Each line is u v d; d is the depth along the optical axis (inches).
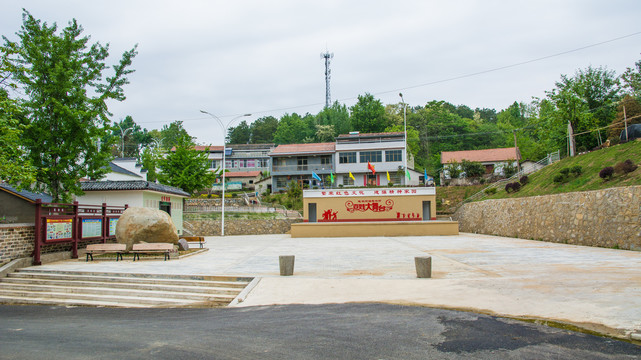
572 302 277.9
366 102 2511.1
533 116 2178.9
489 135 2532.0
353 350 208.4
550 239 826.2
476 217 1283.2
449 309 285.7
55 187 672.4
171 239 665.6
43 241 550.3
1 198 587.5
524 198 962.1
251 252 721.6
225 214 1360.7
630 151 836.6
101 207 687.1
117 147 2659.9
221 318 294.7
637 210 594.6
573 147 1160.2
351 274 451.5
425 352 202.1
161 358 200.7
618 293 294.5
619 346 199.5
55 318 324.8
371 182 1870.1
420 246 797.2
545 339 213.6
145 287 415.2
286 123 3157.0
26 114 622.5
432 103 2721.5
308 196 1305.4
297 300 340.2
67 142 649.6
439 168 2155.5
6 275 478.6
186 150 1457.9
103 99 673.6
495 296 310.5
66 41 653.3
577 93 1213.1
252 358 199.2
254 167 2322.8
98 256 625.0
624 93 1347.2
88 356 206.2
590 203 708.0
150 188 911.0
